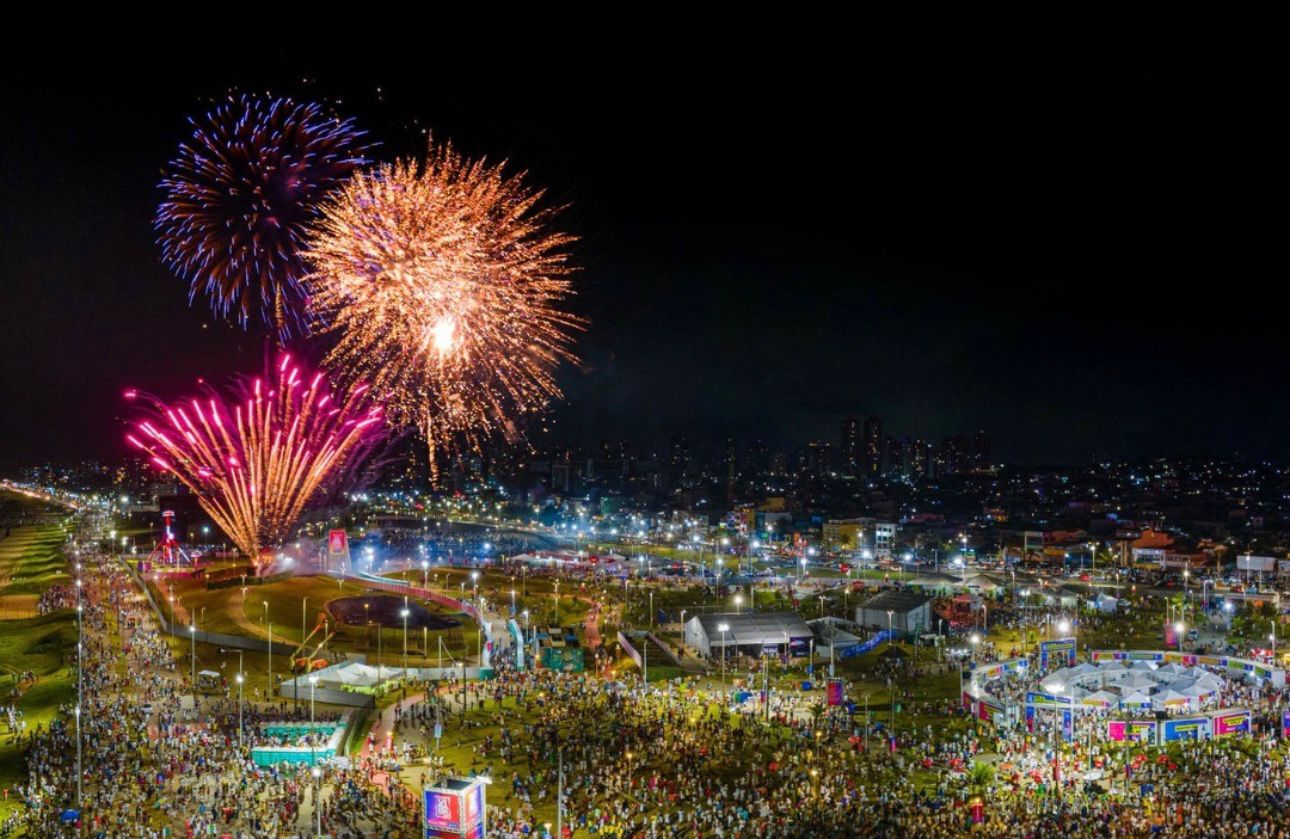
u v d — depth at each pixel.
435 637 137.62
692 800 68.81
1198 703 92.06
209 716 90.31
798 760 79.00
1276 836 60.00
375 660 121.38
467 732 87.94
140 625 137.12
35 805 64.00
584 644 140.75
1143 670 101.12
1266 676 108.62
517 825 61.44
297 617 148.25
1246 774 73.81
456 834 56.25
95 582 180.12
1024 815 64.50
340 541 192.50
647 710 95.25
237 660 118.19
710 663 125.44
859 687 111.94
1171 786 72.12
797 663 126.25
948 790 71.69
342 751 82.62
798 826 62.66
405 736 87.25
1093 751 81.75
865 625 150.38
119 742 78.31
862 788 71.62
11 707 91.00
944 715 97.81
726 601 174.00
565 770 75.81
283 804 65.75
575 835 63.25
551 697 100.44
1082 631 148.12
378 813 65.25
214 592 161.75
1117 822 62.59
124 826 60.81
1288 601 174.38
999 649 134.25
